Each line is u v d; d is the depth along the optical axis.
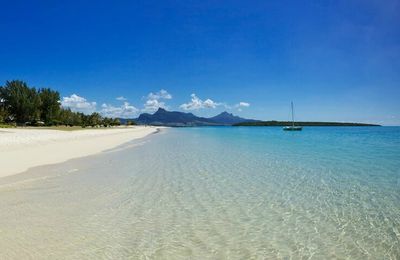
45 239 7.65
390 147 35.47
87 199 11.52
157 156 26.02
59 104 117.19
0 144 29.41
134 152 29.45
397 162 21.62
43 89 115.56
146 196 12.09
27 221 8.95
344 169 18.64
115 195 12.18
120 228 8.53
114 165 20.34
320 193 12.59
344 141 48.06
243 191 13.02
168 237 7.93
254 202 11.29
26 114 104.94
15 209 10.09
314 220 9.29
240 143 43.81
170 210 10.27
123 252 7.02
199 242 7.64
